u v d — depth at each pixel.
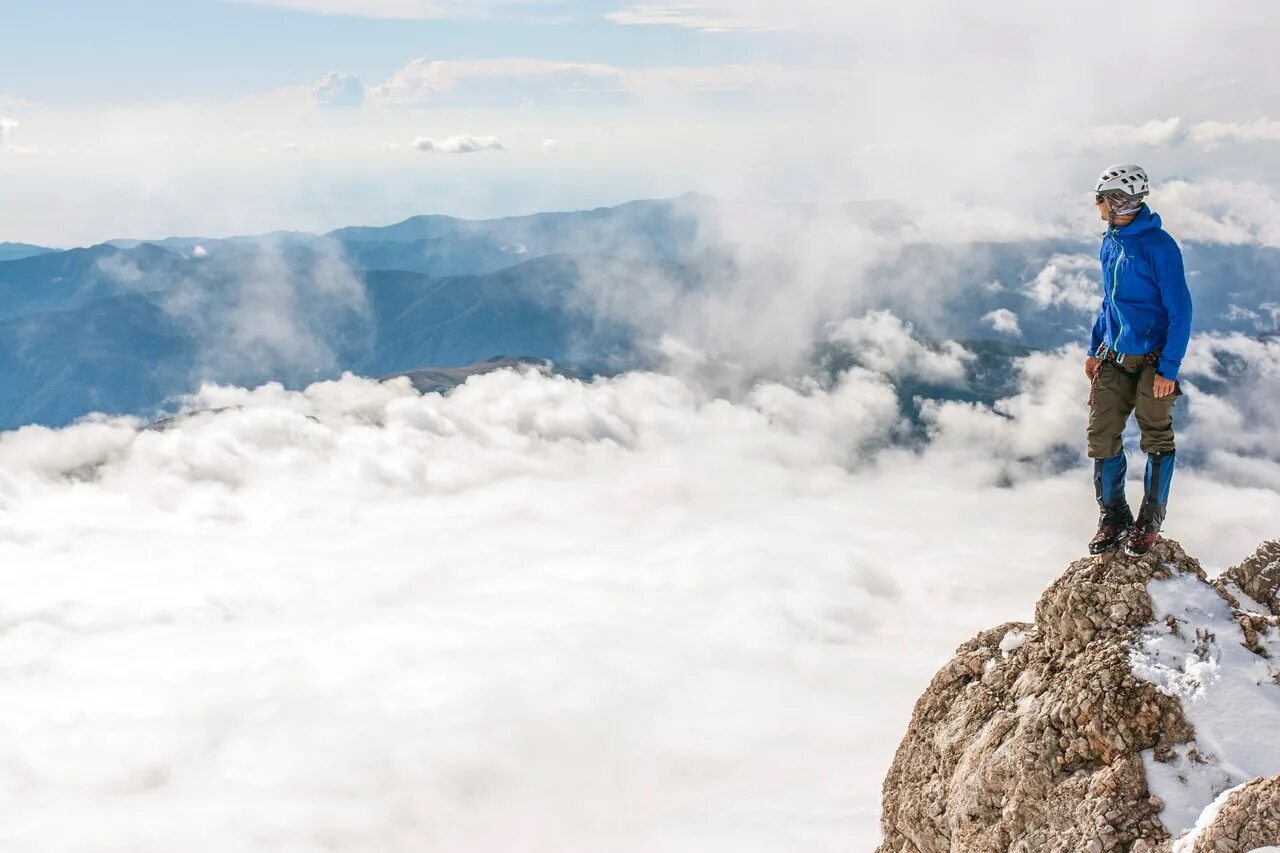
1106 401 6.02
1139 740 5.54
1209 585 5.95
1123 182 5.68
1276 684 5.46
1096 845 5.36
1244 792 4.97
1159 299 5.73
